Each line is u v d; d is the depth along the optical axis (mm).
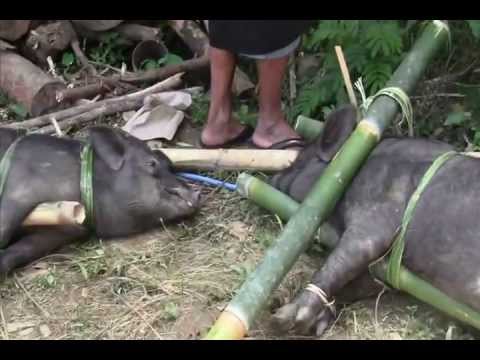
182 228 1817
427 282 1514
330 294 1512
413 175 1561
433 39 1785
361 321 1553
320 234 1661
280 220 1774
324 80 2123
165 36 2500
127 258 1731
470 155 1635
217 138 2039
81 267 1686
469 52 2215
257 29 1853
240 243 1774
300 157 1786
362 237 1527
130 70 2459
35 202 1700
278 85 1961
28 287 1665
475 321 1456
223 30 1876
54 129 2121
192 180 1961
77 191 1728
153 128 2105
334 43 2107
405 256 1522
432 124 2088
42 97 2227
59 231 1743
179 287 1645
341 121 1696
